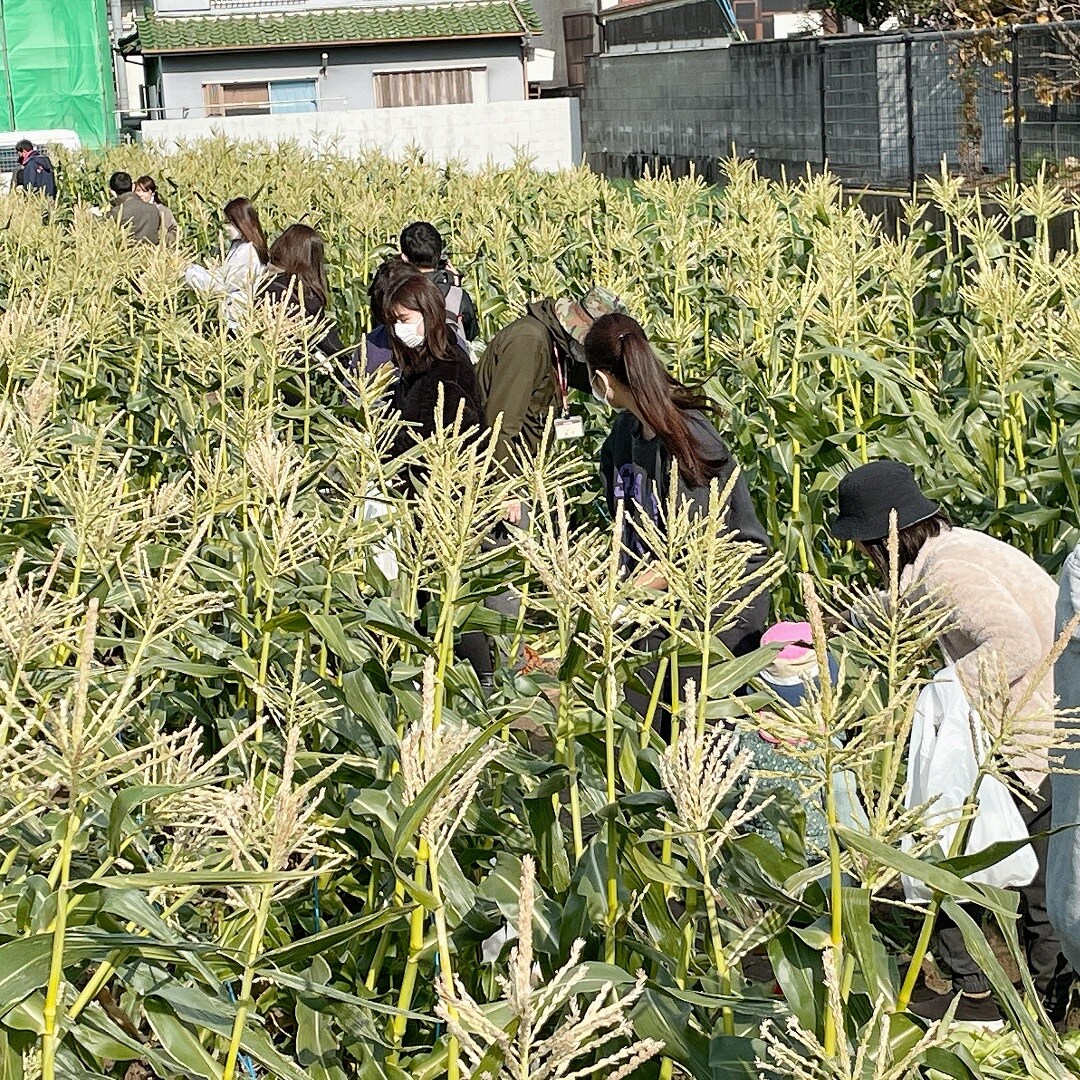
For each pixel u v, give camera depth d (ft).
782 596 21.17
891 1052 7.44
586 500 19.83
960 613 13.24
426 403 20.31
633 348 15.55
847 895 8.16
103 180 79.92
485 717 11.74
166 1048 8.29
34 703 10.22
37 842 9.37
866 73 53.26
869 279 33.71
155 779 9.14
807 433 21.11
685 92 85.10
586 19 149.69
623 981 8.63
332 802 11.87
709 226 39.14
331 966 11.49
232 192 61.98
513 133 100.32
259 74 127.44
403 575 13.89
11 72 125.49
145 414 25.73
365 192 56.18
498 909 10.07
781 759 12.53
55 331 22.15
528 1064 6.61
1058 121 42.83
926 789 13.07
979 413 22.07
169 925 8.98
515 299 37.04
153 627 10.62
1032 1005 8.07
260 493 14.19
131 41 138.31
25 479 15.42
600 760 10.93
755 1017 9.12
